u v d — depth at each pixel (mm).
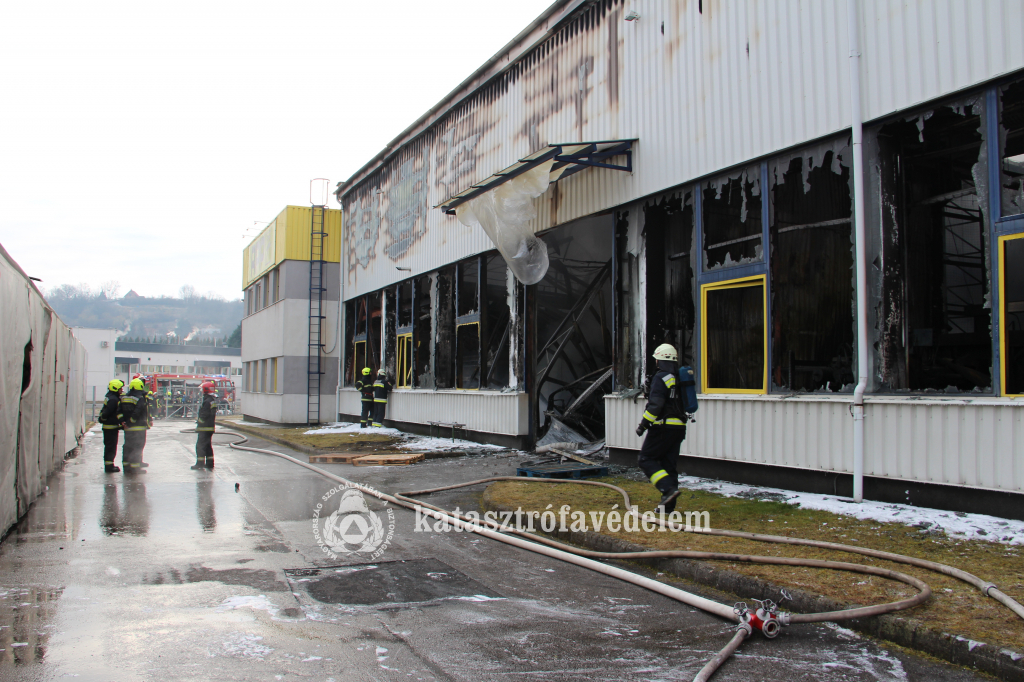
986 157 6168
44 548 6031
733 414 8547
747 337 9125
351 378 24547
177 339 103125
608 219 16312
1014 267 5965
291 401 25328
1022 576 4359
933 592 4145
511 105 13914
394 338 20781
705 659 3592
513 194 11500
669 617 4270
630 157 10391
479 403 15203
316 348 25812
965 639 3453
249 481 10477
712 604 4273
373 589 4820
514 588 4887
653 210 10352
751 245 9648
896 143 7195
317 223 26031
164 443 18281
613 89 10875
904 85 6742
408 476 10719
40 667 3391
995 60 6047
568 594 4754
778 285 8188
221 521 7301
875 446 6863
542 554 5879
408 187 19328
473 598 4641
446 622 4145
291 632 3934
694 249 9336
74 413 17484
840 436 7234
